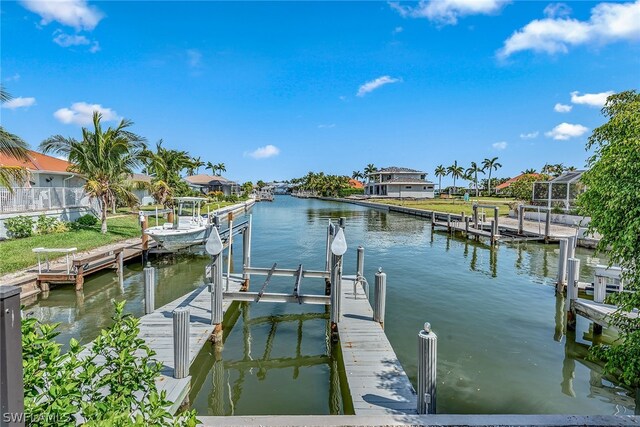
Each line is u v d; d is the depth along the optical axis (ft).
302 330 27.37
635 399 17.54
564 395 18.48
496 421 12.75
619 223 13.03
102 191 59.26
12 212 54.13
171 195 90.48
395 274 43.60
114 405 8.55
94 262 40.29
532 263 49.83
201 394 19.39
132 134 61.72
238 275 37.37
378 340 22.39
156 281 41.60
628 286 14.25
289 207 192.65
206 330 23.43
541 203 94.68
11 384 6.19
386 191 247.29
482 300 33.42
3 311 6.07
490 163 316.19
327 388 20.02
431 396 14.08
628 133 13.21
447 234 79.82
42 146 56.08
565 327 26.96
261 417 13.21
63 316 29.96
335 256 23.57
